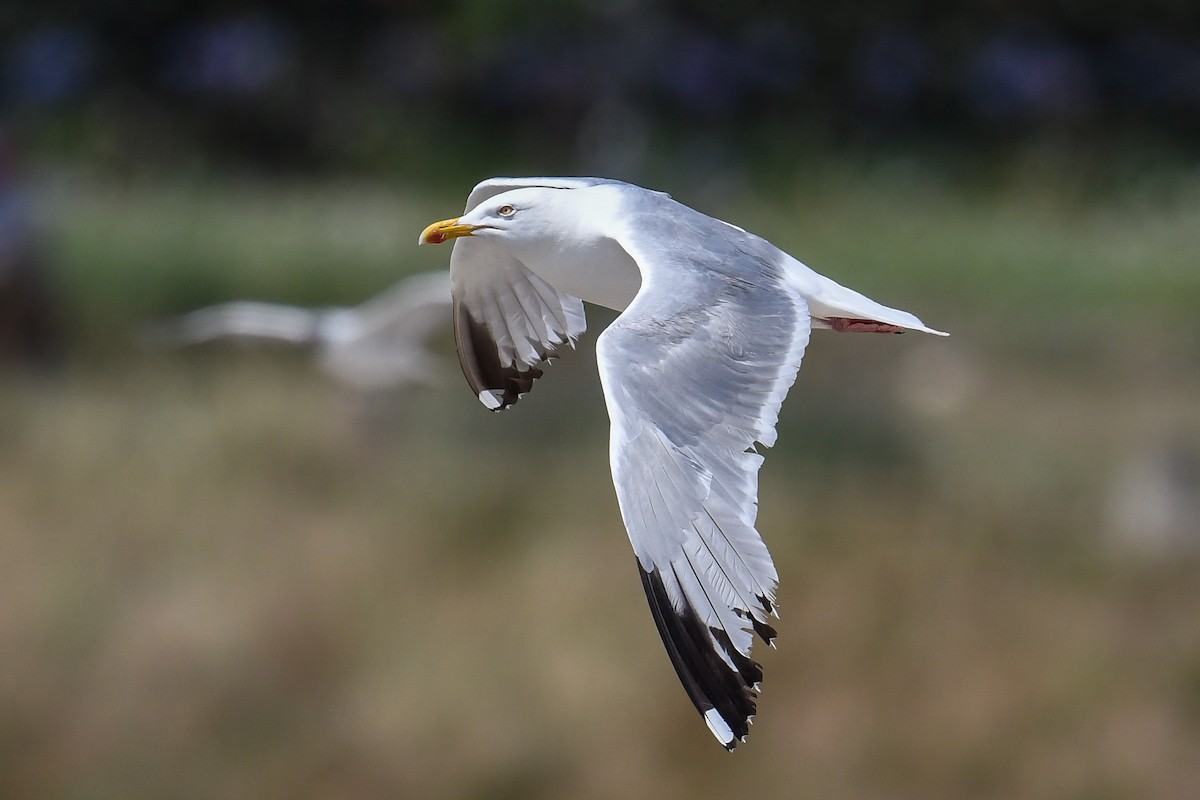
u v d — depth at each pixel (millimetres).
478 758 13062
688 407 5754
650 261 6344
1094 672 13727
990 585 14633
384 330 13430
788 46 35969
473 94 34875
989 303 23141
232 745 13281
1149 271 24734
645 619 14078
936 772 13000
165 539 14664
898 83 36031
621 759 13156
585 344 19328
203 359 18469
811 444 17828
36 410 17016
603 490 16047
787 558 14836
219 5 36469
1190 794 13117
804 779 13008
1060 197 31750
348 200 29703
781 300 6207
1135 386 20469
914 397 19516
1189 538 15305
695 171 32250
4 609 13891
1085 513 16000
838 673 13688
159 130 34281
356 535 14945
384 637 13961
